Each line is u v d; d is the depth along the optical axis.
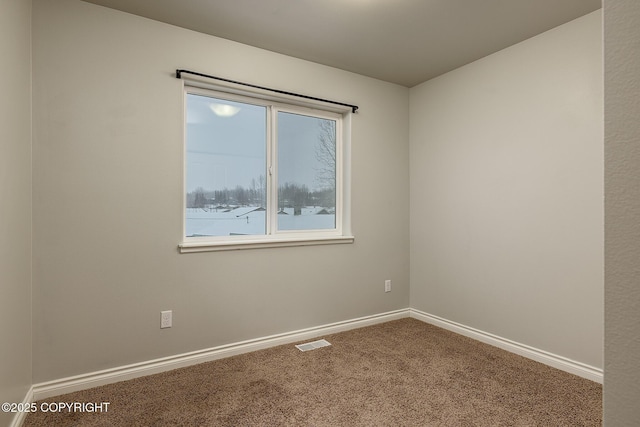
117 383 2.22
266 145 2.96
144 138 2.33
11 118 1.69
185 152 2.61
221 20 2.37
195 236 2.65
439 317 3.33
